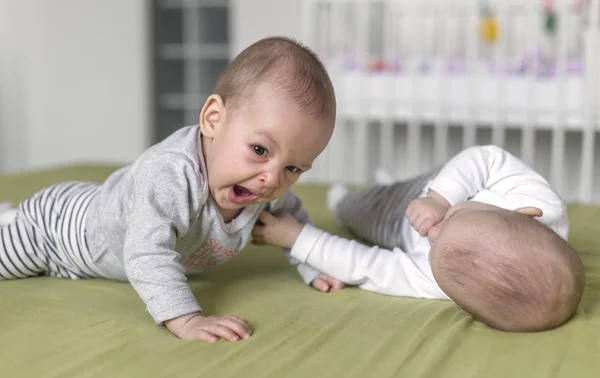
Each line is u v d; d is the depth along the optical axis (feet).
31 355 2.64
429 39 11.40
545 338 2.78
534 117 8.63
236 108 3.13
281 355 2.65
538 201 3.60
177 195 3.20
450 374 2.48
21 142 13.88
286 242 3.68
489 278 2.79
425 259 3.56
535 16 10.59
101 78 13.30
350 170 10.78
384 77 9.26
